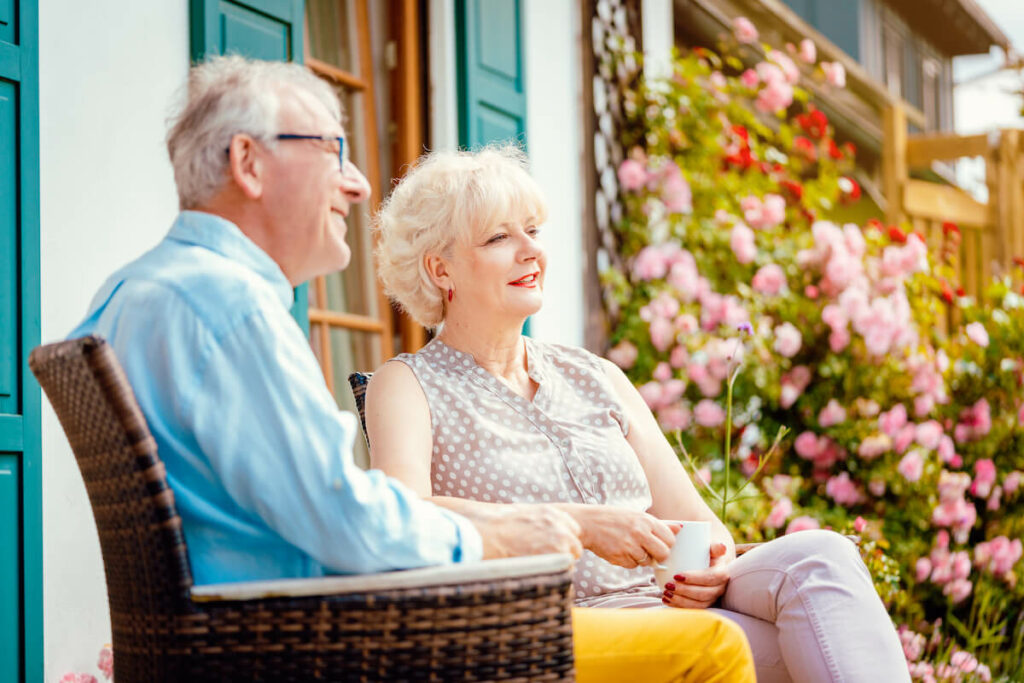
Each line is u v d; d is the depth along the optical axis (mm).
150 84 3012
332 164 1732
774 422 4906
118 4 2932
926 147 6957
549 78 4895
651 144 5395
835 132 9898
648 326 5039
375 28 4414
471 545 1600
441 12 4410
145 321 1557
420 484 2156
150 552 1467
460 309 2404
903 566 4473
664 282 5211
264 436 1509
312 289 4098
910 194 6781
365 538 1501
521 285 2385
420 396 2293
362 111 4332
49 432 2646
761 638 2031
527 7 4785
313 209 1711
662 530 2020
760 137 7602
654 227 5289
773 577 2008
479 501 2219
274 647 1455
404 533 1525
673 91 5461
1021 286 5223
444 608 1480
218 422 1511
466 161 2426
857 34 12273
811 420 4844
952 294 5031
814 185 5566
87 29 2852
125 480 1481
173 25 3086
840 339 4828
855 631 1941
